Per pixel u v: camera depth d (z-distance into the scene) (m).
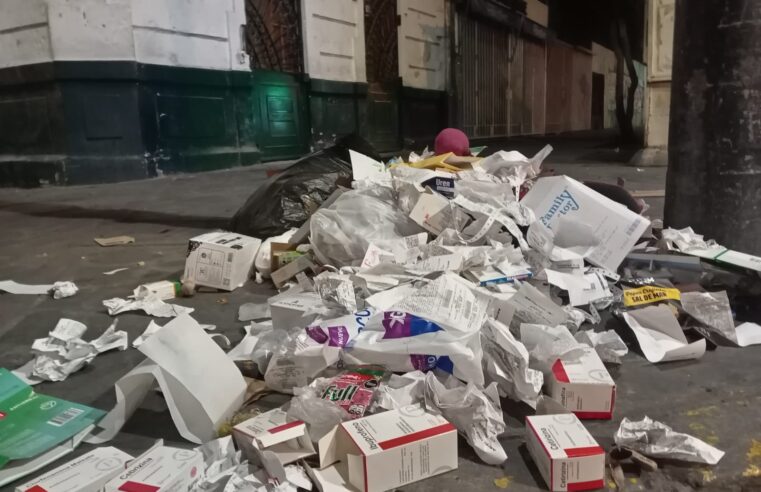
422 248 1.81
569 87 17.03
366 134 9.04
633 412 1.21
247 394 1.29
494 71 12.67
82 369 1.52
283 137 7.73
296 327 1.48
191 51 6.32
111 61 5.64
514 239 1.88
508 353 1.25
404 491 0.98
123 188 5.36
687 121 2.06
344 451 1.03
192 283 2.11
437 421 1.06
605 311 1.74
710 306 1.58
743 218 2.01
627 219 1.85
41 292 2.22
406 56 9.66
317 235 2.01
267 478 1.00
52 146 5.73
